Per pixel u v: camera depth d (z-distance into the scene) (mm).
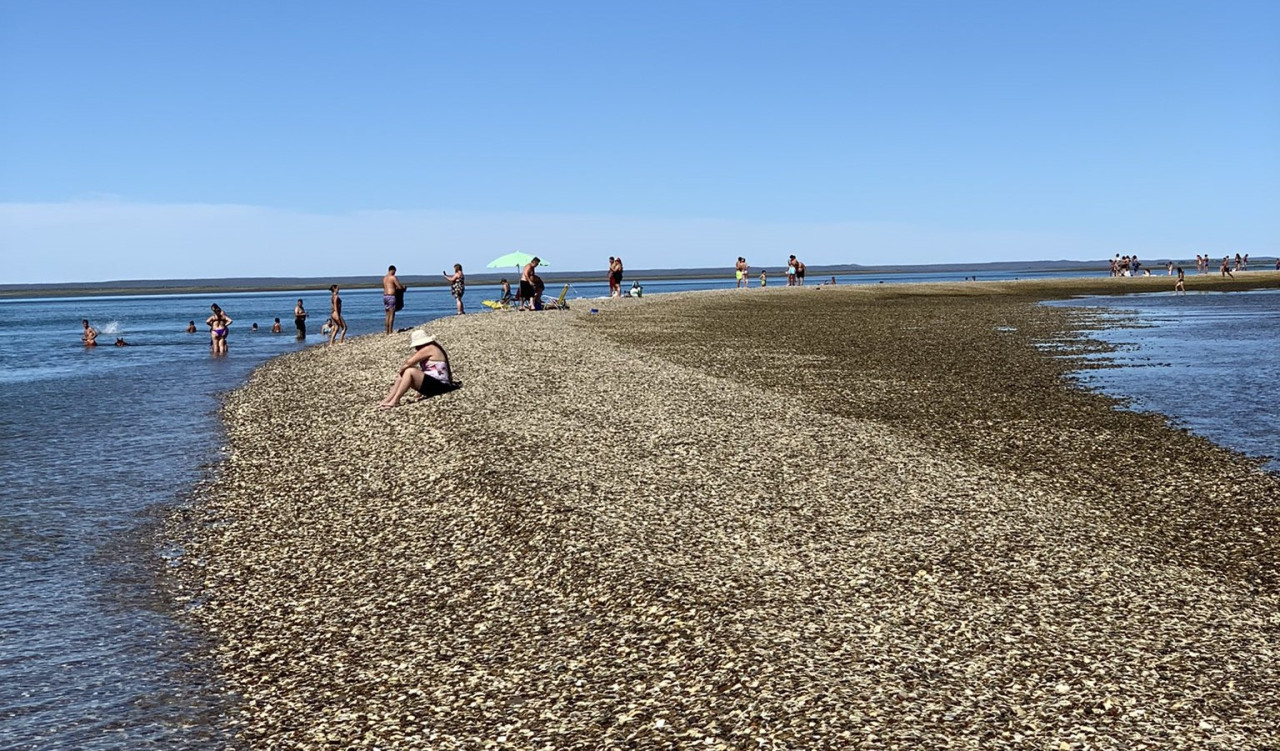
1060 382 27141
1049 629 9758
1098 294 86562
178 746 8125
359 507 14977
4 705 8922
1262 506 14578
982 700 8203
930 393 24875
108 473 18203
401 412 22172
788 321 50000
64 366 40031
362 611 10875
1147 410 22609
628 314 54281
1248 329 45875
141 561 13023
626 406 22203
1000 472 16438
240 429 22281
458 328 42875
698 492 14789
